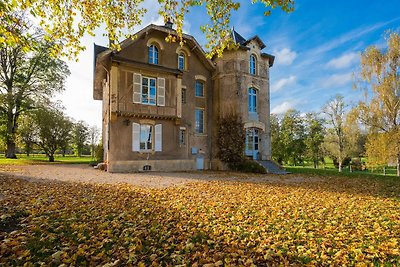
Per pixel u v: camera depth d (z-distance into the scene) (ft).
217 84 74.79
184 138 69.36
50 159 103.50
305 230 15.29
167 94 63.36
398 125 67.62
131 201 22.98
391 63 68.90
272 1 20.30
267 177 50.06
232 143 69.46
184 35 69.72
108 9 23.26
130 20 24.91
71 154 221.66
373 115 70.38
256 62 76.48
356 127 77.87
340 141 106.11
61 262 10.57
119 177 44.78
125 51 60.34
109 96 57.88
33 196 23.90
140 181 39.22
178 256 11.19
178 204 22.07
